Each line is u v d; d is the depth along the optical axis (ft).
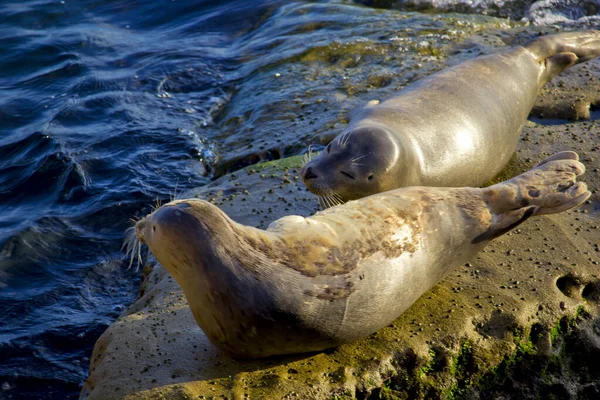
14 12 114.11
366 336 46.70
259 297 40.96
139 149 79.97
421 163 60.18
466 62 71.36
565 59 75.20
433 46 94.27
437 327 47.55
